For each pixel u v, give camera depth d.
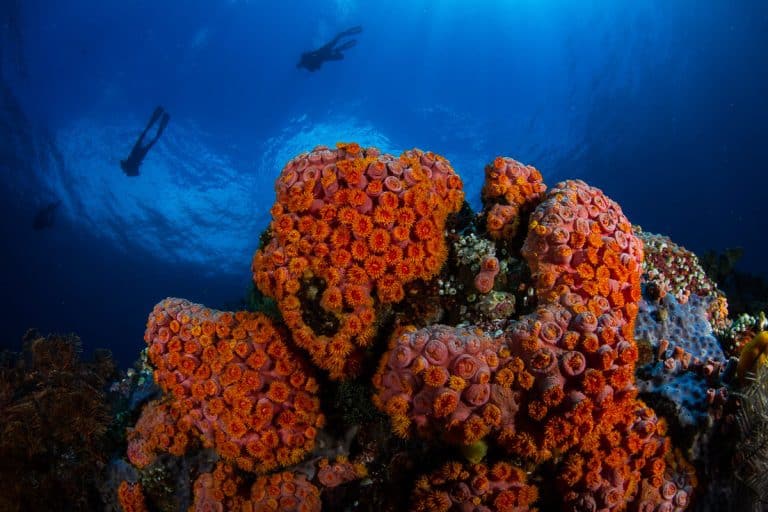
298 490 3.01
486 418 2.32
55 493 4.03
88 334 28.02
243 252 33.94
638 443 2.56
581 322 2.40
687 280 3.40
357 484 3.02
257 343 2.96
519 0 42.75
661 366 2.98
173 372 3.08
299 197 2.78
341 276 2.73
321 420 2.99
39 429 4.04
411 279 2.84
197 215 34.47
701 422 2.74
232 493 3.14
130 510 3.57
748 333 3.24
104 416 4.06
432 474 2.56
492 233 3.07
